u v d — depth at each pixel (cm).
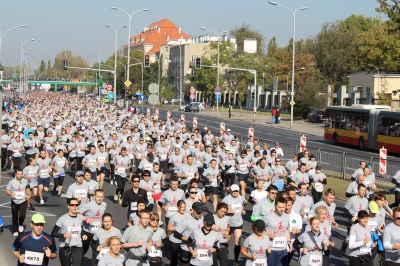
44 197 2353
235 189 1406
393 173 2738
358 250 1179
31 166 2006
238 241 1402
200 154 2533
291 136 5741
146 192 1580
